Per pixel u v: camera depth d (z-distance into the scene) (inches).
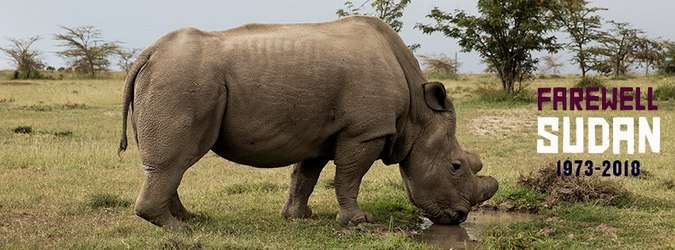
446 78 2662.4
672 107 1044.5
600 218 380.8
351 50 352.2
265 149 346.0
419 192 382.9
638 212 396.2
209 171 553.0
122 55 3376.0
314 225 360.2
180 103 321.4
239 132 337.7
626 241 332.8
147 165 325.4
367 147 354.0
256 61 335.0
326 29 359.6
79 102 1288.1
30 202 414.0
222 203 422.9
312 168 386.0
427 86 378.0
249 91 332.2
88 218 378.6
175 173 326.6
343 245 319.3
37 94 1483.8
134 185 486.0
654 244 326.0
